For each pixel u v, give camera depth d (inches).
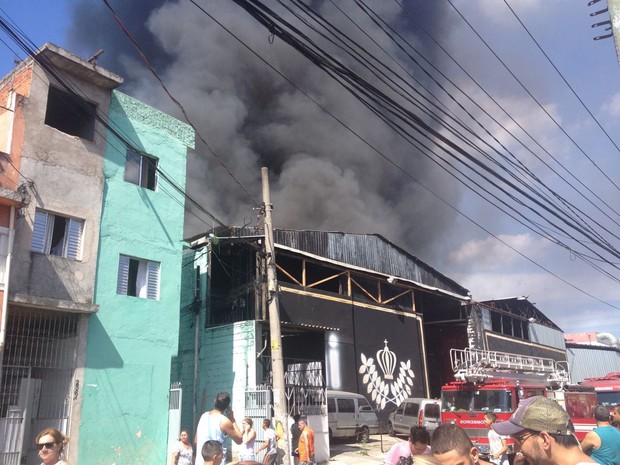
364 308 928.9
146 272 593.3
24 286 480.7
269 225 538.0
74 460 483.5
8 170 491.5
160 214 618.2
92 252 543.2
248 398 650.8
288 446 463.2
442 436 110.3
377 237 1045.8
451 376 1176.8
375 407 886.4
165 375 579.8
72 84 559.8
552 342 1517.0
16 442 446.6
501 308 1320.1
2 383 463.2
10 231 463.8
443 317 1204.5
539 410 110.2
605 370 1743.4
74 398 496.1
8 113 512.7
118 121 597.9
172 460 361.4
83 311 513.3
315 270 919.0
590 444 191.6
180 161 658.8
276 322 501.4
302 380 687.7
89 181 555.2
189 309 785.6
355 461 631.2
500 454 393.7
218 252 804.0
